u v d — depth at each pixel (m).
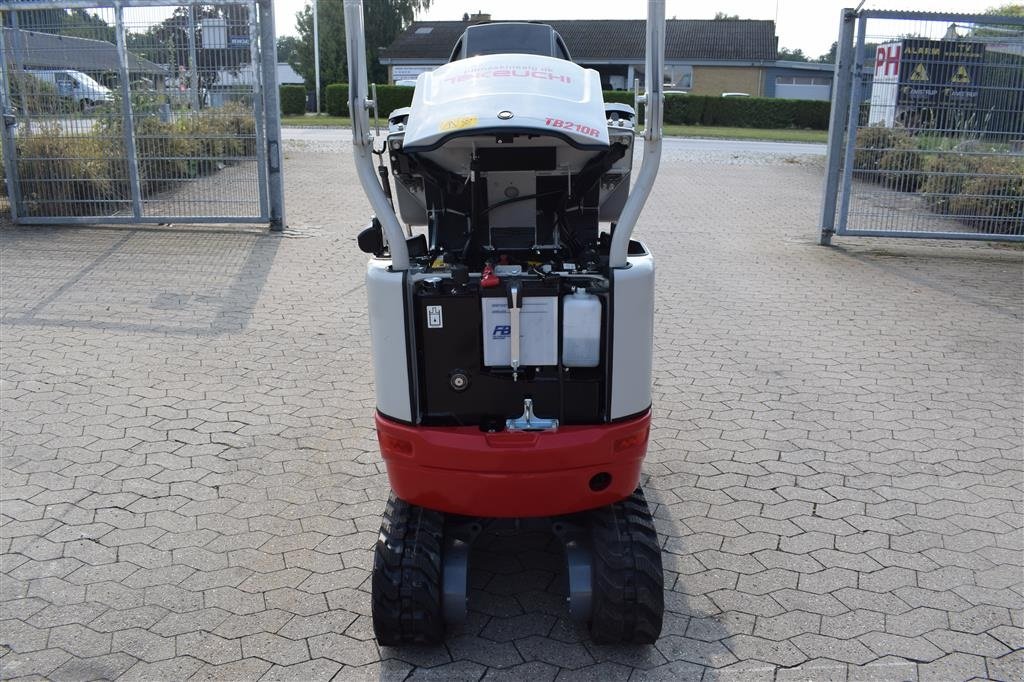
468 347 3.43
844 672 3.53
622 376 3.43
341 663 3.58
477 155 3.56
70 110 10.87
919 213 10.97
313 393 6.30
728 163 20.36
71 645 3.67
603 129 3.29
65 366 6.61
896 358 7.09
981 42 10.44
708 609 3.93
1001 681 3.47
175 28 10.56
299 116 40.09
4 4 10.49
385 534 3.62
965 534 4.54
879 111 10.66
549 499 3.46
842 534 4.54
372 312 3.46
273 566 4.25
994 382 6.57
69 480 5.00
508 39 5.14
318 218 12.28
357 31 3.24
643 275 3.40
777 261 10.34
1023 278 9.66
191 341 7.23
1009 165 10.71
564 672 3.53
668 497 4.90
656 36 3.22
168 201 11.11
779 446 5.53
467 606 3.93
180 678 3.49
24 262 9.40
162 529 4.55
